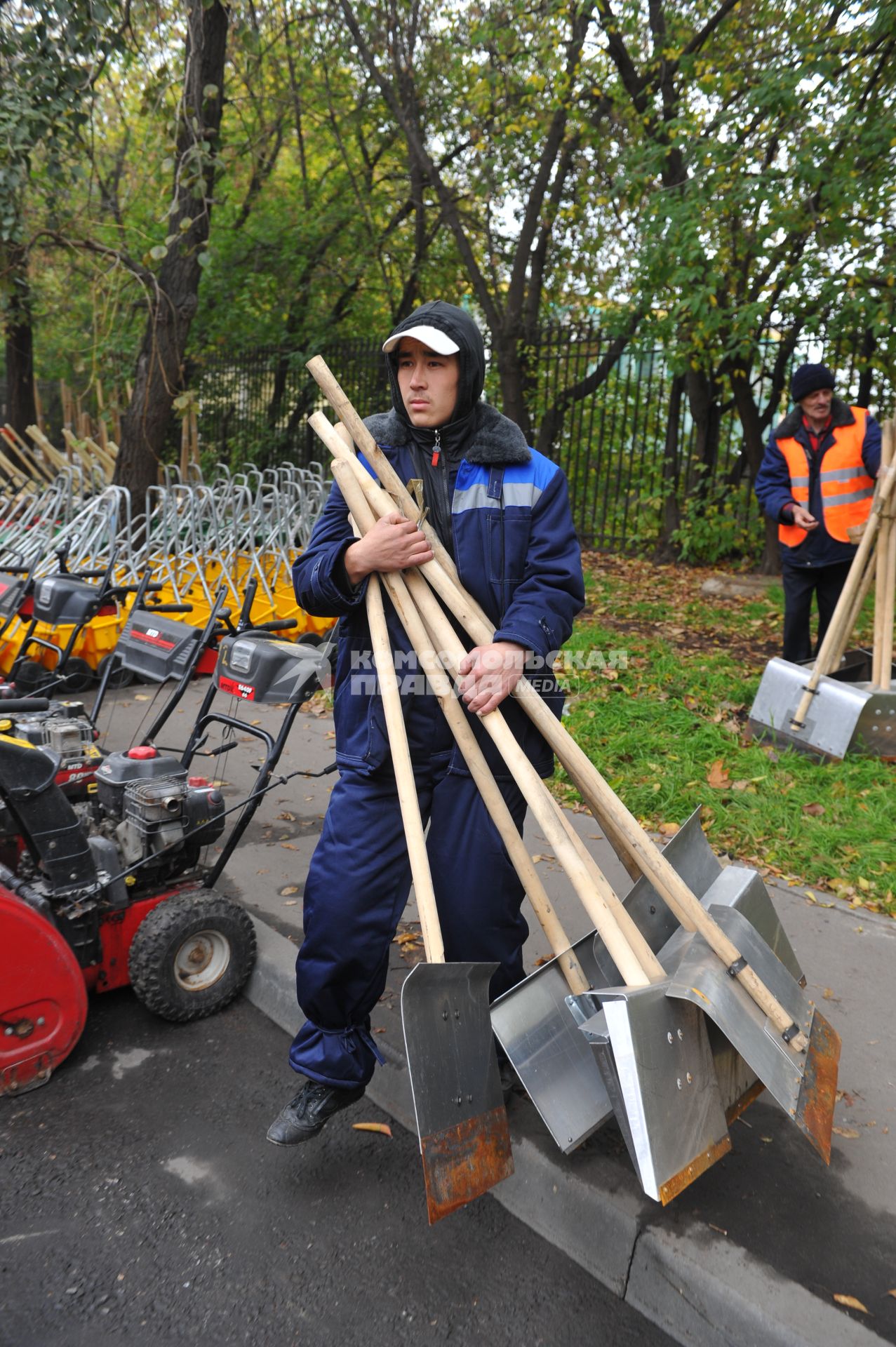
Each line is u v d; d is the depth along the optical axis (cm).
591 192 1267
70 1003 266
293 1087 271
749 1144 240
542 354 1295
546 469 224
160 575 714
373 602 213
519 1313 199
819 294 888
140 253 1223
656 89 1043
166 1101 263
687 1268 198
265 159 1430
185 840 299
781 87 773
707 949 201
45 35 752
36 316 1321
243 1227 219
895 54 834
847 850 401
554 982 204
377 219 1462
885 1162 234
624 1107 176
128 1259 209
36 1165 237
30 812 266
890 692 480
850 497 545
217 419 1569
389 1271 208
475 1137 191
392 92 1180
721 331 960
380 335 1512
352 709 221
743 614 856
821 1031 209
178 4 823
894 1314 190
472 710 204
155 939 285
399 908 220
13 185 771
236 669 310
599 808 214
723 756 493
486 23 1073
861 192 807
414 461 222
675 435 1160
